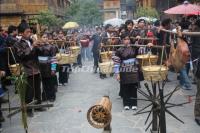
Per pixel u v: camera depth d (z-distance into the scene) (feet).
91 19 150.61
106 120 14.38
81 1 152.66
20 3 70.74
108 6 167.94
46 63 29.17
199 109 23.52
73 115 26.25
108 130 15.51
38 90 27.35
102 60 31.55
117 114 26.08
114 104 29.01
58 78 39.42
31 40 27.09
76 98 31.53
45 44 29.25
